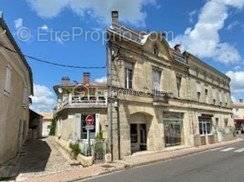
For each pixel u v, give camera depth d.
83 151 18.38
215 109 34.84
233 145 28.83
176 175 12.41
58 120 38.53
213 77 36.06
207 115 32.16
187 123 27.62
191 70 30.12
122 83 20.56
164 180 11.42
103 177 13.12
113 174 13.87
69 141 23.94
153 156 19.61
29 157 20.69
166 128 24.59
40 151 24.59
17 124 20.81
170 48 26.34
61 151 24.59
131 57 21.61
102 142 17.70
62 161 18.75
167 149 23.56
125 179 12.20
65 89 37.38
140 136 22.64
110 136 18.81
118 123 19.61
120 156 19.19
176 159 18.80
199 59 31.72
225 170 13.19
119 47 20.61
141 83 22.22
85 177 13.06
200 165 15.14
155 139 22.69
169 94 25.22
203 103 31.69
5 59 15.02
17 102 19.78
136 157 19.38
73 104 28.14
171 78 26.17
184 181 11.05
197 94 30.94
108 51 19.92
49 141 35.75
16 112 19.64
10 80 16.72
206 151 23.80
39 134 46.69
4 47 14.18
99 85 36.38
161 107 23.98
